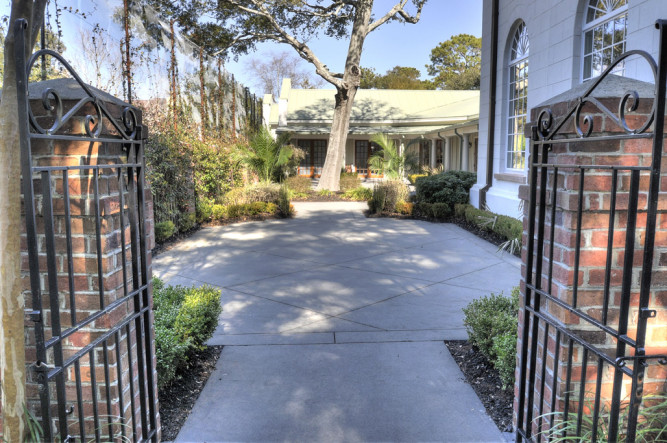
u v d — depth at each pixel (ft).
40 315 4.75
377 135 64.28
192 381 10.83
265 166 49.52
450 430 8.84
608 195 6.76
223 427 9.00
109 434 6.61
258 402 9.89
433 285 19.11
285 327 14.28
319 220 38.24
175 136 29.25
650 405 7.13
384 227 34.71
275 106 93.09
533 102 29.86
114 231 7.02
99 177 6.57
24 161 4.53
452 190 39.63
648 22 18.33
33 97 6.14
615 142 6.66
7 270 4.73
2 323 4.74
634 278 6.93
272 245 27.76
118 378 6.83
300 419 9.25
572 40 24.86
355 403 9.82
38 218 6.65
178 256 24.63
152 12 29.53
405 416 9.33
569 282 6.94
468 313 12.12
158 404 8.89
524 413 8.39
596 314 6.98
